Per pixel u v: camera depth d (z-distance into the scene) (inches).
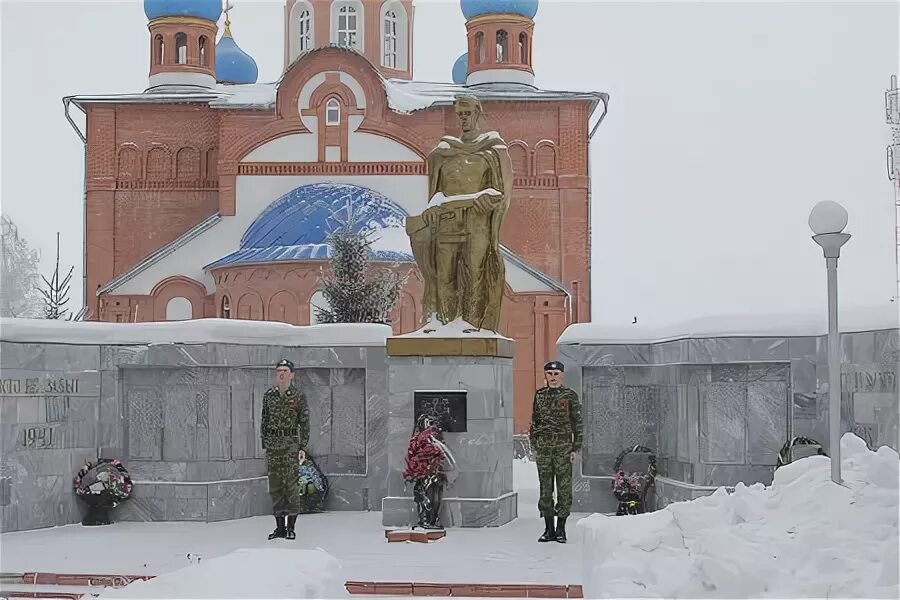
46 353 636.1
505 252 1547.7
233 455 669.3
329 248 1469.0
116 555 531.5
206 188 1696.6
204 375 659.4
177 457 656.4
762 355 602.2
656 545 360.2
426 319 650.2
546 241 1663.4
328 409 717.9
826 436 585.9
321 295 1464.1
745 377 613.6
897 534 319.6
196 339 655.8
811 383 597.9
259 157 1614.2
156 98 1684.3
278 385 587.5
